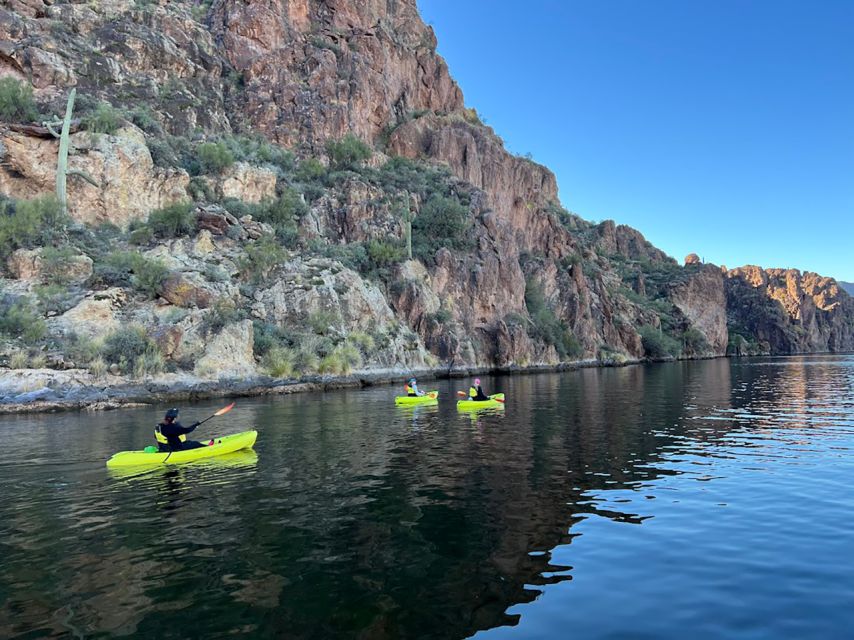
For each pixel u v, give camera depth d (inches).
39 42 2324.1
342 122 3203.7
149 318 1504.7
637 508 416.2
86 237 1755.7
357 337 2015.3
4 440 789.9
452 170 3718.0
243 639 233.5
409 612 256.7
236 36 3201.3
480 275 2874.0
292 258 2107.5
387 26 4094.5
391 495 458.0
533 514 403.5
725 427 838.5
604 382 1977.1
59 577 301.7
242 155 2529.5
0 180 1807.3
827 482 492.4
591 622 246.1
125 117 2213.3
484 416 989.8
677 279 6294.3
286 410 1123.3
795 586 282.0
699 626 241.6
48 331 1346.0
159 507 438.3
